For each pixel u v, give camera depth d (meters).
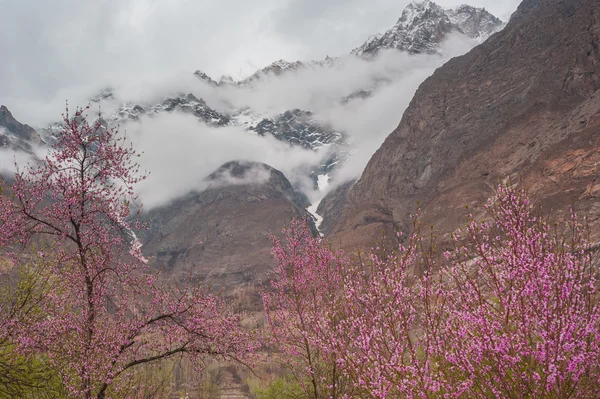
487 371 8.09
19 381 13.28
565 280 7.50
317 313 13.36
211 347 14.82
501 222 8.49
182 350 14.70
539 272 7.65
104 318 14.38
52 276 14.62
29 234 14.00
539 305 7.75
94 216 14.64
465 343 8.16
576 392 7.96
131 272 14.81
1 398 13.73
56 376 14.55
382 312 8.64
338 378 14.23
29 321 13.47
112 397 14.77
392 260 8.85
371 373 8.61
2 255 14.07
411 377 7.93
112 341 13.68
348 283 9.43
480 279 8.53
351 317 9.34
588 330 7.56
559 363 7.57
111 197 14.69
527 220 8.30
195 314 14.66
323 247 14.83
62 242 14.69
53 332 13.37
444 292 8.29
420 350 9.44
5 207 13.66
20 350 13.10
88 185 14.41
